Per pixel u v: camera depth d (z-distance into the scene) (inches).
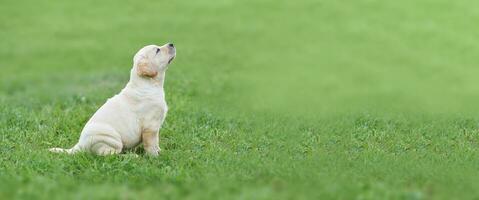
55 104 644.1
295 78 834.8
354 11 1275.8
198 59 961.5
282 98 692.1
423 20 1217.4
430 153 430.3
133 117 428.8
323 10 1288.1
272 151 447.5
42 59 1115.9
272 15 1277.1
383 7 1294.3
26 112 594.6
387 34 1143.6
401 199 316.8
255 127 532.1
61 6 1428.4
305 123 544.7
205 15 1304.1
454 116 568.7
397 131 507.8
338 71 895.7
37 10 1407.5
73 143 489.1
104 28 1283.2
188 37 1168.8
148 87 430.3
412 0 1328.7
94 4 1430.9
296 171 378.9
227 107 623.8
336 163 400.2
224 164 407.8
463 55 1019.9
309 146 460.8
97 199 324.2
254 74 859.4
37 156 422.9
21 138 496.1
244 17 1274.6
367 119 546.6
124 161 400.2
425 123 535.5
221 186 349.4
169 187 352.8
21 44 1213.7
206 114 560.4
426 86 812.6
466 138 487.5
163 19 1301.7
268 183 358.9
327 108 628.1
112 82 797.2
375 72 900.6
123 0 1438.2
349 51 1037.8
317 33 1160.8
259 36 1152.2
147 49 427.8
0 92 892.0
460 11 1259.2
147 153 433.7
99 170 391.2
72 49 1163.9
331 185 342.3
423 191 340.2
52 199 325.7
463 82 843.4
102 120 426.0
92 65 1053.8
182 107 591.5
